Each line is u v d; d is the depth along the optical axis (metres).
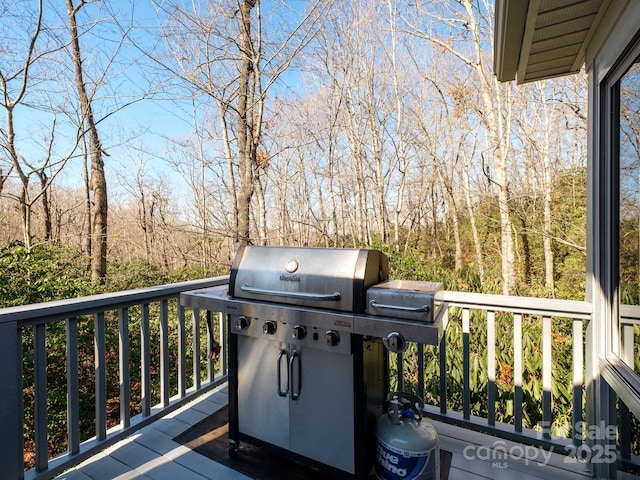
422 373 2.16
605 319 1.64
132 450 1.86
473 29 7.86
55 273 6.11
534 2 1.54
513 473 1.66
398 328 1.28
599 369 1.67
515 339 1.91
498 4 1.66
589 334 1.76
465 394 2.03
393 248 5.53
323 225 10.41
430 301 1.26
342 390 1.48
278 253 1.64
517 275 9.02
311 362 1.55
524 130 9.26
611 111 1.62
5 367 1.43
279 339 1.56
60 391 4.92
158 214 14.77
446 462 1.75
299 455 1.59
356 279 1.41
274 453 1.67
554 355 3.27
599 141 1.68
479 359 3.10
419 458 1.41
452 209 12.62
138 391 6.08
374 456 1.52
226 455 1.81
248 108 5.32
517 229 8.59
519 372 1.89
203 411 2.28
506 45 1.92
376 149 10.56
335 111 10.34
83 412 5.21
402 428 1.48
